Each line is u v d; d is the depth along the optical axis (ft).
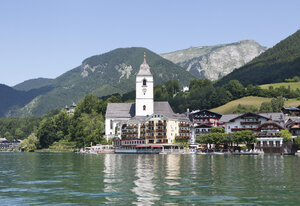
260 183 186.19
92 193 158.20
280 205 134.10
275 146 536.83
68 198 147.64
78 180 200.54
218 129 638.94
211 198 146.72
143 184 183.21
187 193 157.58
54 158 480.23
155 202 139.95
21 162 381.60
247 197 148.56
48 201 142.20
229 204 136.15
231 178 207.00
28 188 172.55
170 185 179.93
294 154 510.17
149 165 309.63
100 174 232.32
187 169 264.93
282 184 182.50
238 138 544.62
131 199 145.28
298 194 154.81
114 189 168.35
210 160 377.71
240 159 394.52
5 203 139.23
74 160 416.26
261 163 324.80
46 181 197.67
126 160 398.42
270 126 548.31
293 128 557.74
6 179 209.15
